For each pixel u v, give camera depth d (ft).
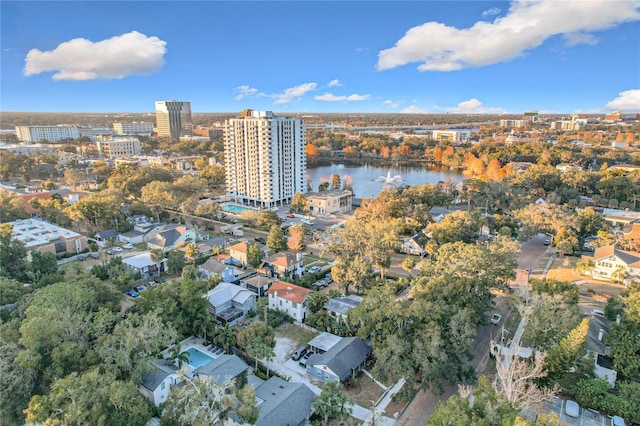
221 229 407.85
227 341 198.59
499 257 232.32
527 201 452.35
